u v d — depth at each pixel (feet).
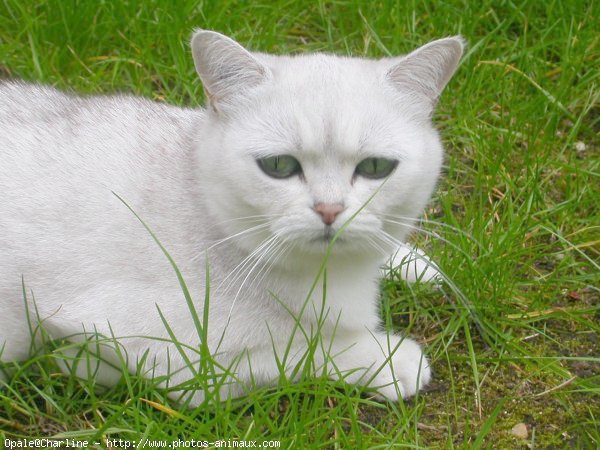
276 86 2.27
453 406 2.48
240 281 2.35
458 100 3.19
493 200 3.01
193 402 2.39
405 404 2.48
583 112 3.18
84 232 2.36
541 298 2.73
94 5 3.23
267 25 3.30
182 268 2.35
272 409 2.41
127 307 2.34
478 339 2.65
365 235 2.28
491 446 2.31
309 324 2.41
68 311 2.35
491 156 3.06
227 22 3.27
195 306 2.35
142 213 2.37
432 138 2.37
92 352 2.38
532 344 2.64
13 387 2.41
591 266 2.82
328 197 2.22
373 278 2.50
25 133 2.42
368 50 3.30
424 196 2.37
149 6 3.26
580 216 2.96
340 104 2.23
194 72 3.18
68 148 2.41
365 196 2.26
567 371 2.55
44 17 3.24
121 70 3.21
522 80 3.24
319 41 3.38
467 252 2.74
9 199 2.37
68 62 3.21
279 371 2.35
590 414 2.46
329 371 2.45
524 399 2.50
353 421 2.30
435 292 2.74
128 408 2.32
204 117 2.43
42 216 2.36
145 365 2.36
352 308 2.44
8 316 2.38
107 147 2.42
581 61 3.24
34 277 2.36
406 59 2.30
